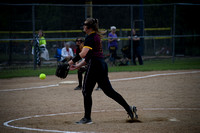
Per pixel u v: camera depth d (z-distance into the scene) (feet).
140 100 72.90
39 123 52.95
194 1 228.02
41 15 167.94
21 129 48.39
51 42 155.43
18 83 107.14
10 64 153.28
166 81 103.14
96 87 95.86
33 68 142.72
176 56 186.91
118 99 52.80
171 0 245.86
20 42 164.14
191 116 55.98
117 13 175.32
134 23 173.68
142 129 46.80
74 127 49.06
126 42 174.19
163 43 175.94
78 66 53.52
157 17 175.32
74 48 142.51
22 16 176.86
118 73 128.26
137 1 181.98
